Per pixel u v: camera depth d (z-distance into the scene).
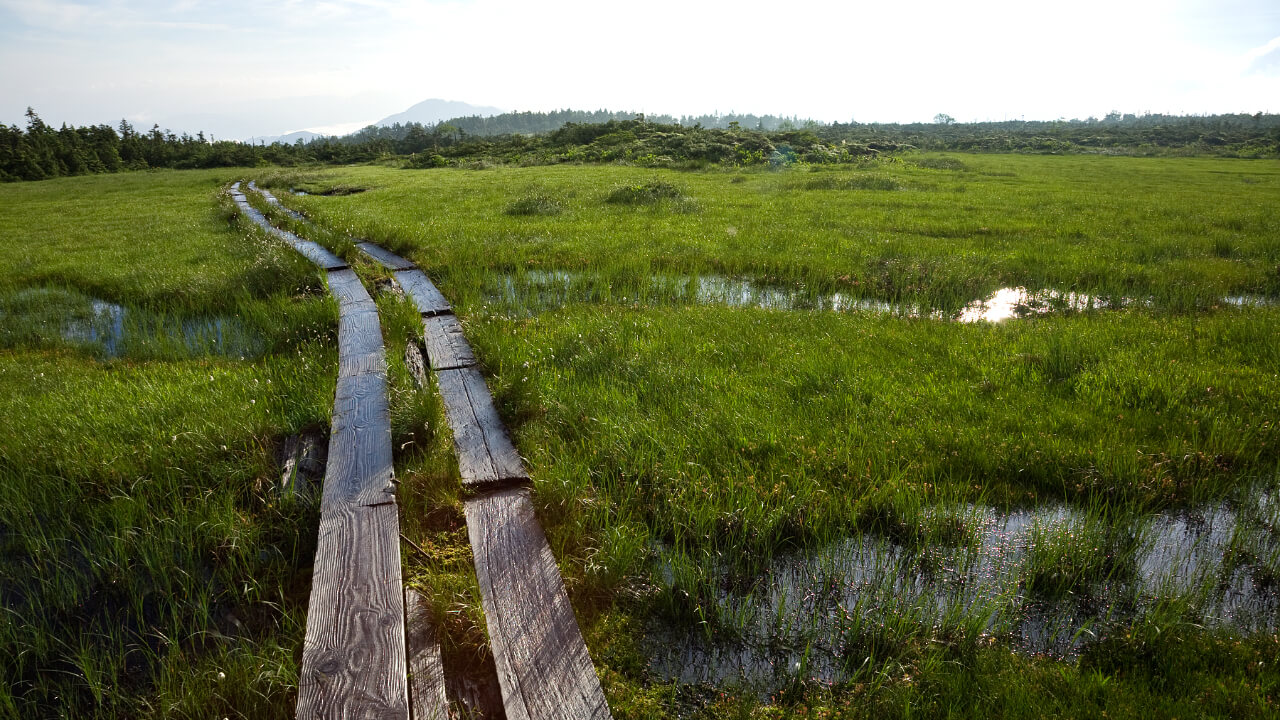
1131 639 3.79
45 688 3.54
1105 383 7.22
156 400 6.82
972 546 4.68
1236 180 38.50
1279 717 3.17
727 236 17.64
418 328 9.35
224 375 7.66
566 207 24.09
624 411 6.54
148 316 11.12
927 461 5.72
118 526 4.85
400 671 3.24
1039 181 36.97
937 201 26.06
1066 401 6.82
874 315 10.55
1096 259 14.46
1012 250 15.73
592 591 4.25
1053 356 7.89
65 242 18.50
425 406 6.16
